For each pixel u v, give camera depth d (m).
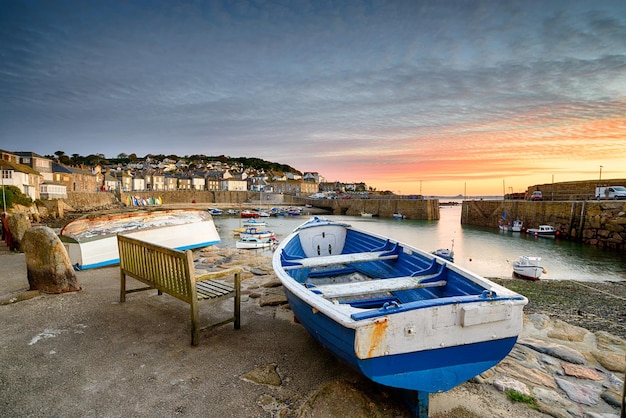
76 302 5.96
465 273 4.32
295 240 7.82
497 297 3.26
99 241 9.14
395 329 2.92
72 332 4.77
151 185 101.69
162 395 3.38
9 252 11.10
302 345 4.52
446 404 3.42
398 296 5.37
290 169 191.88
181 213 11.93
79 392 3.40
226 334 4.82
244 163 186.50
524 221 41.47
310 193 118.81
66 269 6.55
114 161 152.00
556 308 10.20
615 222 28.28
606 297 11.83
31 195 44.41
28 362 3.94
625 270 20.05
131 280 7.62
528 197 51.59
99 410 3.13
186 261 4.35
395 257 6.30
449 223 54.75
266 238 29.53
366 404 3.30
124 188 94.25
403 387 3.02
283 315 5.59
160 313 5.55
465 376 3.20
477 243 31.62
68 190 65.62
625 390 2.46
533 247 29.17
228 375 3.76
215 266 9.26
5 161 43.91
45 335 4.65
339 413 3.16
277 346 4.48
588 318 8.78
